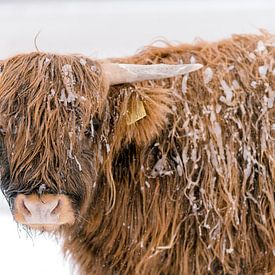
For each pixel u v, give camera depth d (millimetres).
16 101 9391
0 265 15562
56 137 9258
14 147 9266
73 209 9352
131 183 10344
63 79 9555
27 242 17766
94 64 9891
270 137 10203
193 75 10500
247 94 10359
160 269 10430
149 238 10336
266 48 10961
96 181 10000
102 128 9875
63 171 9234
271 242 10203
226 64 10648
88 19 64562
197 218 10156
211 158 10141
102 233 10570
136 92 9938
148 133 9930
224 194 10094
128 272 10602
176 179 10203
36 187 9141
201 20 57375
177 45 11539
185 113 10258
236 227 10141
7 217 20078
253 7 68125
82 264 11016
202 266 10266
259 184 10156
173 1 92875
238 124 10203
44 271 15109
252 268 10344
